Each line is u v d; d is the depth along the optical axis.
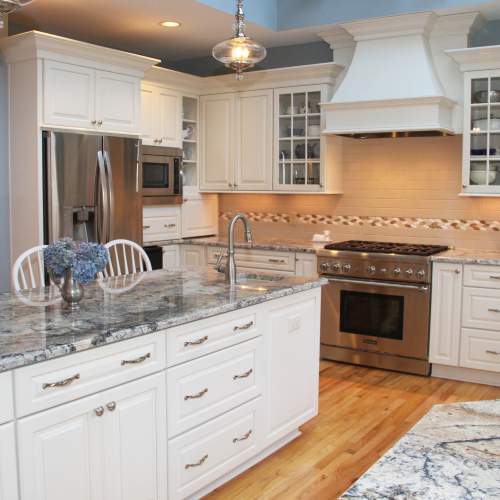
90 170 4.60
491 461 1.29
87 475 2.21
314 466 3.17
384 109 4.71
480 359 4.42
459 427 1.47
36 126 4.32
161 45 5.62
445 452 1.33
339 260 4.88
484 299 4.36
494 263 4.29
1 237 4.58
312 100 5.31
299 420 3.44
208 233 6.18
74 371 2.13
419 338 4.62
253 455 3.08
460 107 4.78
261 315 3.04
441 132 4.75
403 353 4.70
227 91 5.73
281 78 5.39
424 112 4.57
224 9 4.54
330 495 2.89
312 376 3.52
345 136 5.22
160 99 5.42
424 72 4.62
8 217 4.60
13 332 2.24
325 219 5.68
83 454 2.19
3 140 4.52
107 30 5.08
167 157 5.49
